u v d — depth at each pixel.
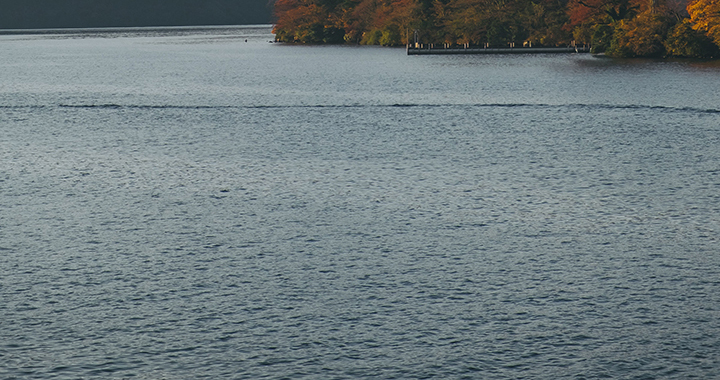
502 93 102.56
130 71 155.50
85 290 31.59
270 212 43.50
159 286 32.00
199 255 36.00
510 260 35.03
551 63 151.12
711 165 54.84
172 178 52.50
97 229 40.38
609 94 98.25
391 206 44.62
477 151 61.88
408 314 29.05
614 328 27.69
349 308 29.62
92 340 27.00
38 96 107.88
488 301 30.23
